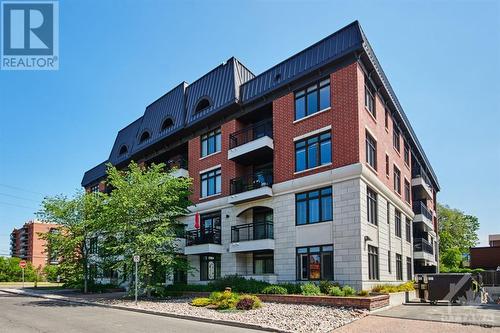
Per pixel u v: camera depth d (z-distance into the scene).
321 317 14.36
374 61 23.02
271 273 24.17
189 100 30.92
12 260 68.50
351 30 21.62
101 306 21.17
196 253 26.77
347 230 20.31
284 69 24.75
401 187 29.75
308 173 22.58
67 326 13.63
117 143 40.91
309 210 22.34
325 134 22.31
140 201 24.09
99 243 30.70
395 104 28.17
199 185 29.64
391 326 12.70
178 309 17.89
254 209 26.02
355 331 11.98
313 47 23.41
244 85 27.05
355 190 20.38
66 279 34.88
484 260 44.25
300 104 23.95
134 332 12.38
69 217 33.66
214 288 23.16
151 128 34.19
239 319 14.40
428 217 37.78
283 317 14.53
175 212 25.64
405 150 33.44
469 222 65.38
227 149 27.69
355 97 21.16
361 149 20.92
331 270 20.72
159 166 26.67
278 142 24.53
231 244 25.28
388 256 24.55
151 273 24.12
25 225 97.31
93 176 45.25
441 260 51.53
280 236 23.31
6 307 20.84
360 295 17.64
